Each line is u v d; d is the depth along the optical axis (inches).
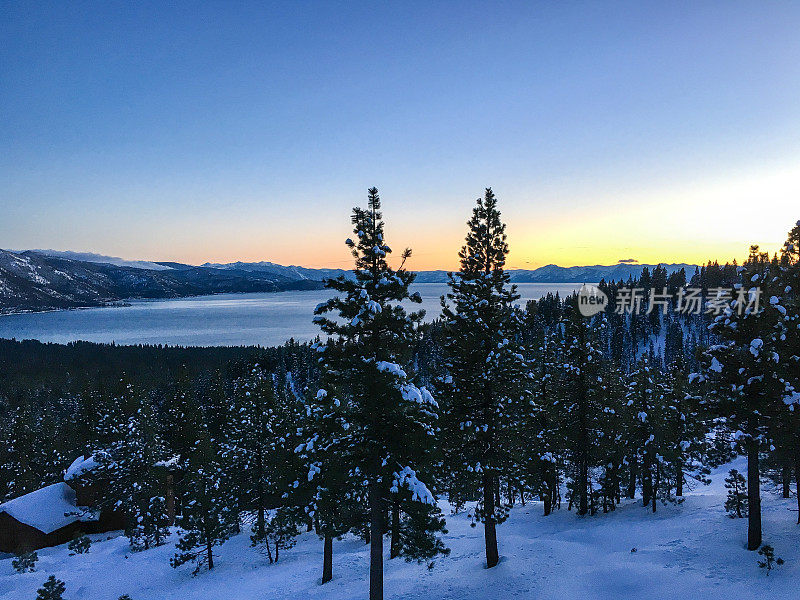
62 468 2650.1
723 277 4542.3
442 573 827.4
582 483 1247.5
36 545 1667.1
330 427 627.2
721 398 768.3
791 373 750.5
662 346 4397.1
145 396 3240.7
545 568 806.5
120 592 1082.7
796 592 609.0
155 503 1534.2
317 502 735.7
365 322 597.3
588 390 1211.9
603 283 5428.2
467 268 854.5
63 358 6565.0
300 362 4751.5
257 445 1350.9
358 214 604.1
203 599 928.3
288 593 863.1
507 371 807.7
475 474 805.2
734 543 813.9
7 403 4397.1
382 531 639.1
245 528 1567.4
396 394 574.9
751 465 772.0
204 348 7381.9
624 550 889.5
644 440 1212.5
